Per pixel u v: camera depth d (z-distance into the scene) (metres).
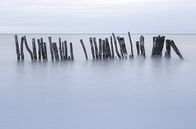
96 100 11.80
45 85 14.77
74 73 18.12
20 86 14.59
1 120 9.50
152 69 19.69
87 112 10.27
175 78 16.55
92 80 15.91
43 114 10.08
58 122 9.33
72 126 9.00
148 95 12.61
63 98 12.19
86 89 13.79
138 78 16.55
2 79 16.45
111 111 10.39
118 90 13.57
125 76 17.17
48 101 11.73
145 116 9.86
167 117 9.77
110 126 9.00
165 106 10.96
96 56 23.64
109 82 15.44
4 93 13.14
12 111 10.45
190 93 12.93
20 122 9.34
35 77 16.91
